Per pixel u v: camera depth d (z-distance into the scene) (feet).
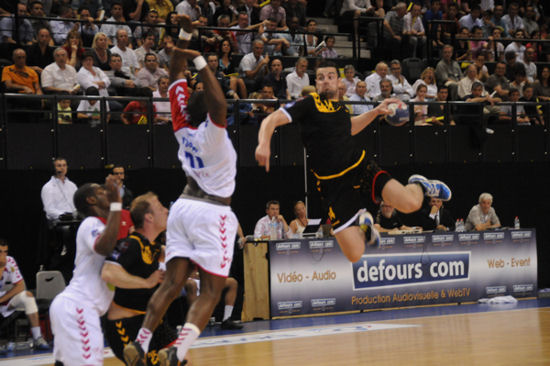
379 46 77.92
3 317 39.09
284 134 57.11
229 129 54.85
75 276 23.43
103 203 24.49
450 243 52.65
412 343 36.29
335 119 24.66
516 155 65.62
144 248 23.56
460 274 52.90
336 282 48.44
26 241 47.73
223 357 33.81
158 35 65.46
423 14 84.58
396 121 60.75
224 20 68.28
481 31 80.64
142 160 52.37
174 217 20.92
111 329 24.13
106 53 58.70
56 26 62.85
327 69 24.91
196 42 64.54
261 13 73.46
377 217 54.44
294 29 73.10
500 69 71.82
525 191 64.49
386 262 50.11
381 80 65.41
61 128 49.73
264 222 50.19
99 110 52.44
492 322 43.04
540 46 84.79
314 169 25.07
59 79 53.52
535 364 30.01
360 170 25.07
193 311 20.18
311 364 31.58
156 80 58.49
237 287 45.73
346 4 83.51
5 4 60.95
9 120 50.44
